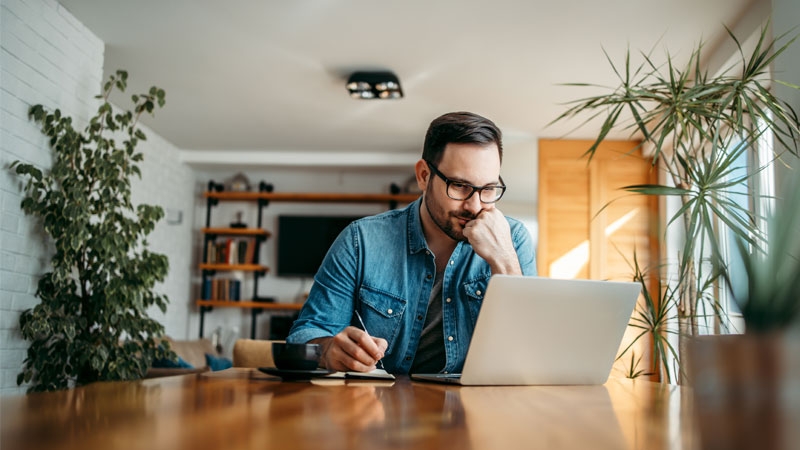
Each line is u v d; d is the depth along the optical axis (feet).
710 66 13.57
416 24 12.84
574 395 3.38
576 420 2.28
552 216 20.03
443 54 14.24
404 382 4.13
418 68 15.07
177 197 23.44
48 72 11.94
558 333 4.06
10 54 10.88
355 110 18.37
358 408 2.51
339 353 4.22
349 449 1.57
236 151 23.56
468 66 14.90
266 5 12.23
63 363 11.40
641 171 19.98
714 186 7.89
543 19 12.48
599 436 1.90
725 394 0.91
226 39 13.73
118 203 12.05
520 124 19.08
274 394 3.00
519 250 5.65
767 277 0.89
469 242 5.09
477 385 4.06
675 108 8.41
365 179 25.14
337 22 12.84
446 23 12.76
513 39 13.39
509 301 3.87
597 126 19.01
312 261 24.79
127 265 12.00
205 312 25.07
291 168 24.50
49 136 11.82
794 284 0.87
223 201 25.49
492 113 18.22
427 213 5.52
